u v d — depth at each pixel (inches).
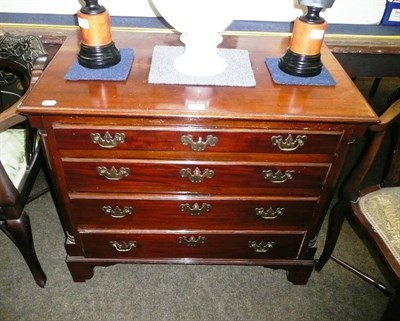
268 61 43.9
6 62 47.4
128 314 49.4
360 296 53.0
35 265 48.9
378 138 38.9
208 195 42.9
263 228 46.6
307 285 54.2
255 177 40.8
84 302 50.5
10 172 44.5
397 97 64.7
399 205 42.4
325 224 64.2
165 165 39.4
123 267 55.5
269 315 50.1
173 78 39.2
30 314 48.6
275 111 35.4
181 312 50.0
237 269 56.1
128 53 43.5
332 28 55.1
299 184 41.6
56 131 36.1
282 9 54.4
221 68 41.3
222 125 36.0
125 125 35.9
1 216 42.3
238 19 55.3
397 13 55.6
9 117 36.9
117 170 39.6
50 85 37.2
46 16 53.8
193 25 36.9
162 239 47.3
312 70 40.4
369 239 41.5
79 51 41.1
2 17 52.8
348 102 37.5
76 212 43.6
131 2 53.6
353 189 43.9
